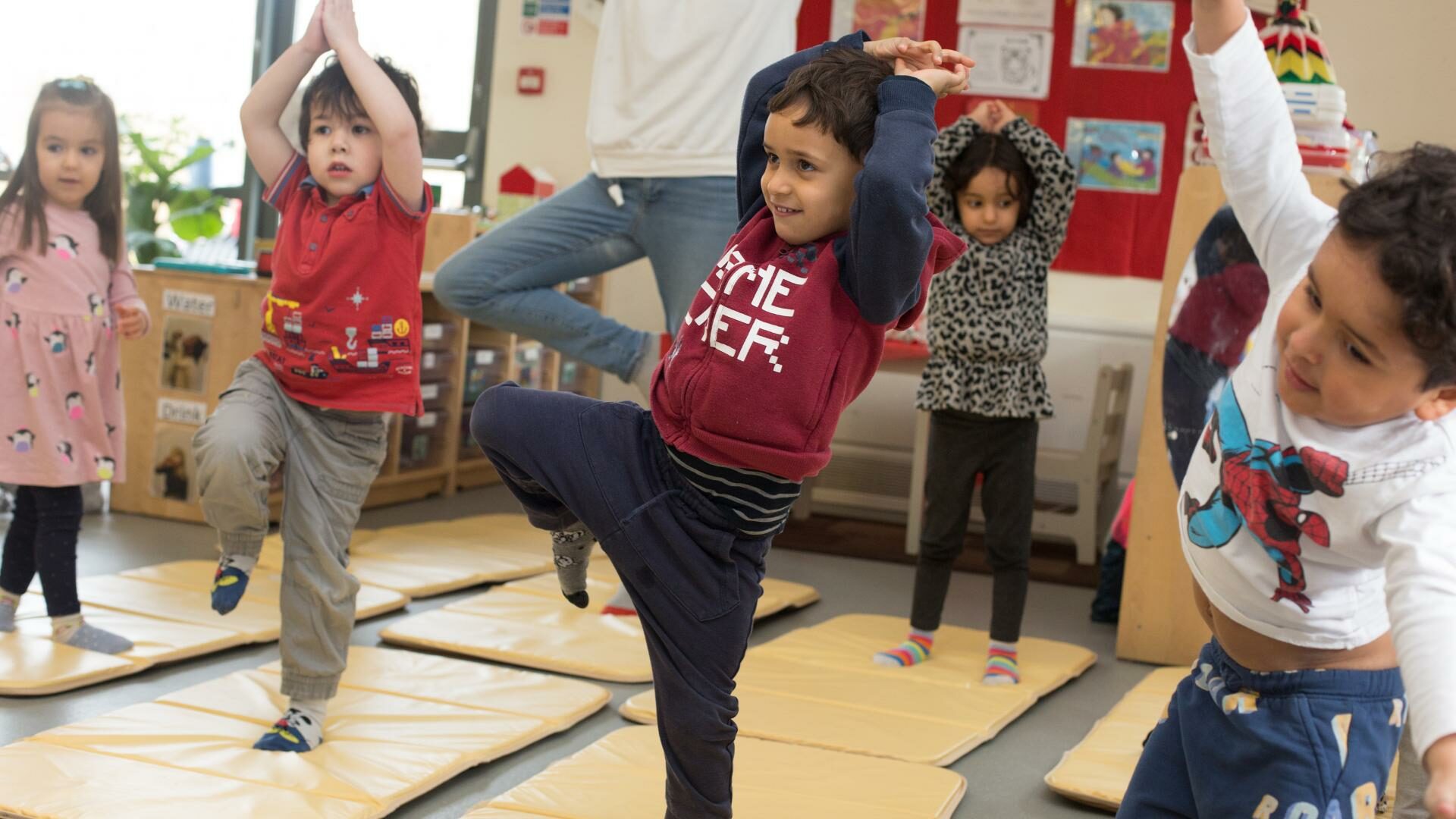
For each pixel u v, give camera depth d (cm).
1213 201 293
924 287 145
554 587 325
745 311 141
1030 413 279
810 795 201
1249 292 290
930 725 241
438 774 197
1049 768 230
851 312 141
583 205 293
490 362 481
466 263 292
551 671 262
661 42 283
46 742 197
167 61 562
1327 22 424
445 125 548
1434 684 96
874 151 132
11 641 246
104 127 262
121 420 267
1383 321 100
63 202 261
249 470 195
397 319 211
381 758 201
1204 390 297
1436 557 105
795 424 140
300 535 207
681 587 147
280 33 562
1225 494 125
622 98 288
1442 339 98
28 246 253
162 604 279
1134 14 453
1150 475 306
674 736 152
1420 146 105
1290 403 116
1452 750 91
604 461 148
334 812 179
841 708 248
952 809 203
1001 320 278
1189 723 131
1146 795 135
